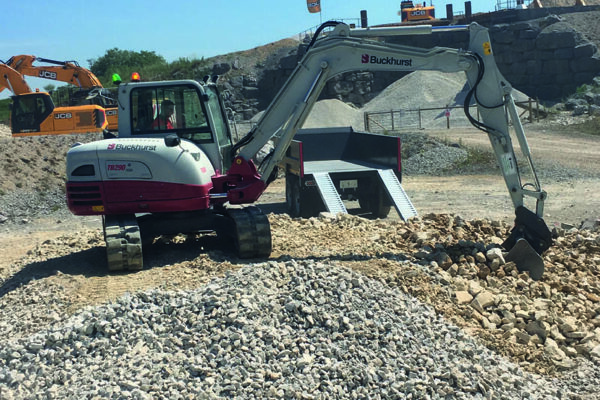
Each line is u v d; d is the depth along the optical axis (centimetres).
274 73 4772
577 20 4591
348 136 1770
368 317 695
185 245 1059
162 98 977
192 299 715
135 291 791
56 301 784
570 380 669
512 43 4259
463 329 724
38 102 2862
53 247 1115
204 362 616
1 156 2069
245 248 920
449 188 1900
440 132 3009
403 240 1002
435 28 942
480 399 593
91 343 651
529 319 766
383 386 595
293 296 721
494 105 933
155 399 565
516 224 934
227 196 956
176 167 927
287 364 613
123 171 923
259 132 965
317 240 1036
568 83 4169
